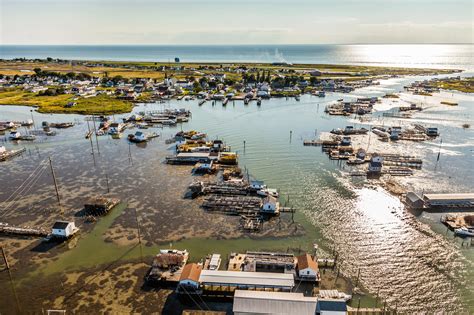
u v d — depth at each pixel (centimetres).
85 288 6009
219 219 8106
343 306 5262
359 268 6438
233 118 17850
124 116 18262
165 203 8862
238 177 10319
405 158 11562
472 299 5716
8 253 6962
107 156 12356
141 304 5644
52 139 14450
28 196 9281
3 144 13838
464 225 7644
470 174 10444
